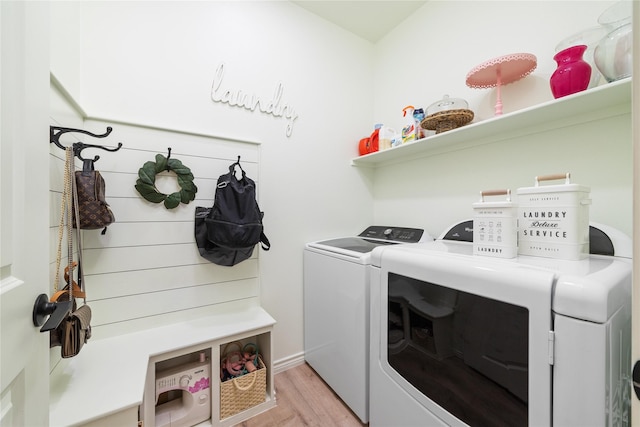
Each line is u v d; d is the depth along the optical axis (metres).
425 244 1.23
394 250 1.05
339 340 1.39
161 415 1.22
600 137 1.03
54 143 0.89
